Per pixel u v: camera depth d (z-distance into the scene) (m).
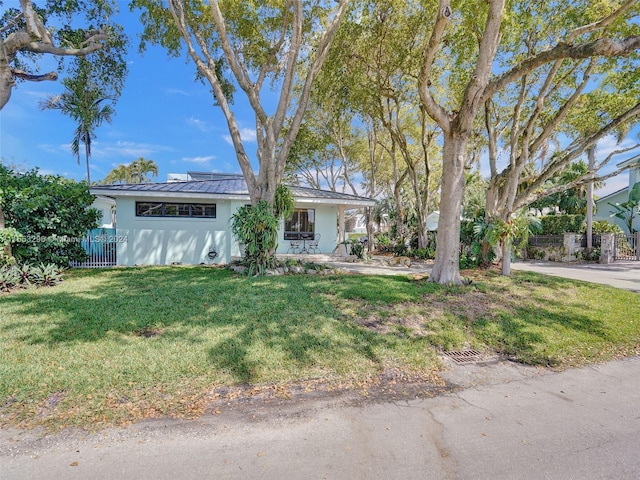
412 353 4.74
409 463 2.55
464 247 13.96
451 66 12.85
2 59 8.02
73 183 11.84
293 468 2.47
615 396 3.81
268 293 7.04
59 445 2.68
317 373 4.08
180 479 2.33
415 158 21.17
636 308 7.48
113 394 3.41
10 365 3.84
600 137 10.46
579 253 19.44
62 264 11.02
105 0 10.15
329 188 27.98
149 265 12.61
